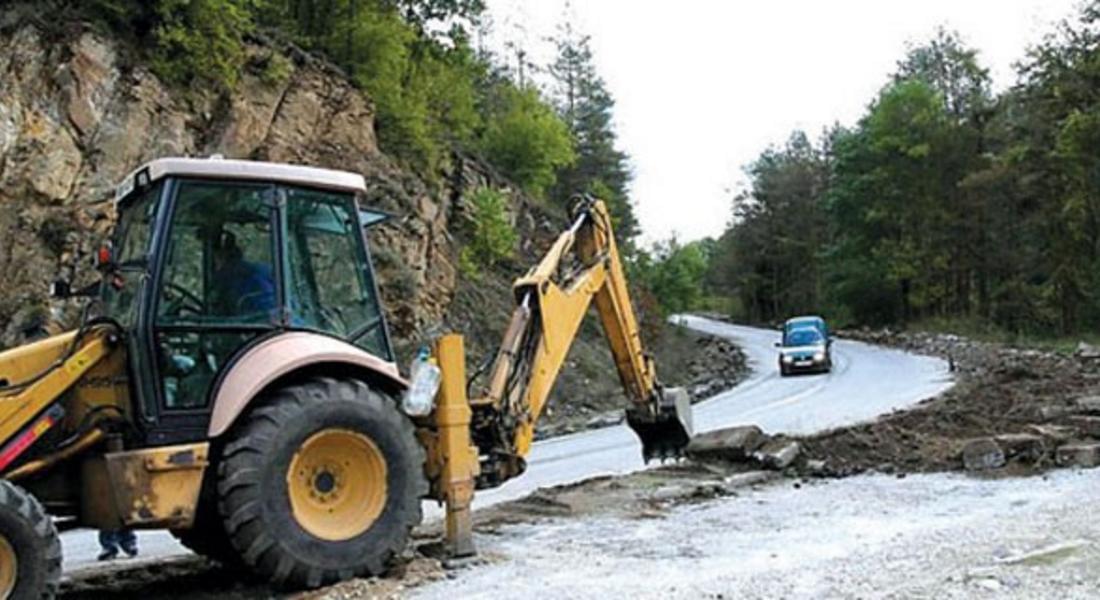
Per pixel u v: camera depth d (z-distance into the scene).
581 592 6.35
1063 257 43.34
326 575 6.82
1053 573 6.11
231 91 21.36
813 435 12.63
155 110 19.59
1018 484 9.82
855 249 64.12
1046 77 43.34
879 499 9.38
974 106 56.00
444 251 26.72
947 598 5.67
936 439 12.20
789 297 82.19
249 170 7.21
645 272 58.69
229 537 6.81
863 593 5.89
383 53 28.19
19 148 17.53
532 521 9.19
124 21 19.84
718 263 90.94
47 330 16.19
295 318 7.24
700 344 53.72
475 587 6.66
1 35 17.86
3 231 17.08
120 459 6.49
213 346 6.94
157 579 7.96
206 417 6.80
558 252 9.27
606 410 27.45
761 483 10.75
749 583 6.31
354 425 7.03
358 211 7.78
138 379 6.70
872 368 34.19
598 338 33.59
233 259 7.11
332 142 24.02
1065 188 42.78
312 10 27.56
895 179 58.97
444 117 35.59
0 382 6.56
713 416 21.05
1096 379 19.41
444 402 7.73
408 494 7.20
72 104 18.33
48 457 6.57
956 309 56.06
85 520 6.79
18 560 5.92
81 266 17.38
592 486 10.88
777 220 83.38
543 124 41.91
